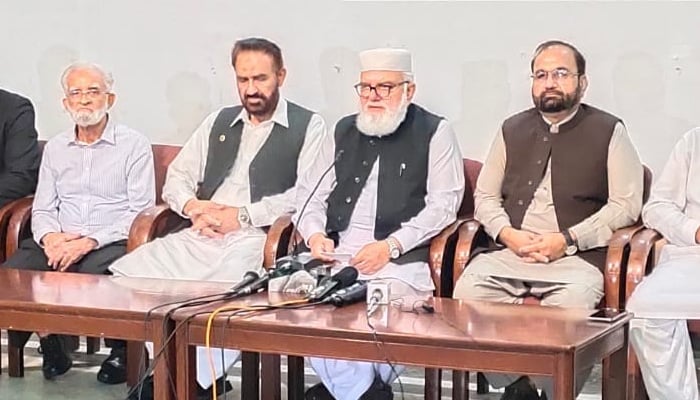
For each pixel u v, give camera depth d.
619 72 4.31
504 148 3.94
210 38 4.83
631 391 3.46
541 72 3.81
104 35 4.97
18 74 5.09
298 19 4.70
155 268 4.01
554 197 3.84
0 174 4.55
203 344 2.78
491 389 4.07
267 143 4.26
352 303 3.00
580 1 4.32
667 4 4.22
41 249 4.28
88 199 4.38
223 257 4.03
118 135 4.41
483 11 4.45
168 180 4.34
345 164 4.01
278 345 2.72
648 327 3.33
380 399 3.47
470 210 4.10
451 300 3.11
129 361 3.89
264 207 4.14
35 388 4.06
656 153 4.31
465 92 4.52
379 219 3.93
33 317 2.95
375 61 3.92
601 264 3.69
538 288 3.59
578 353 2.50
